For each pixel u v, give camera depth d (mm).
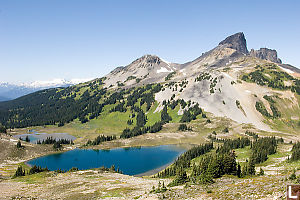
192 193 43094
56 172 96438
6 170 113562
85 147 184875
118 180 76625
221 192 38781
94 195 54188
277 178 42406
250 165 66188
